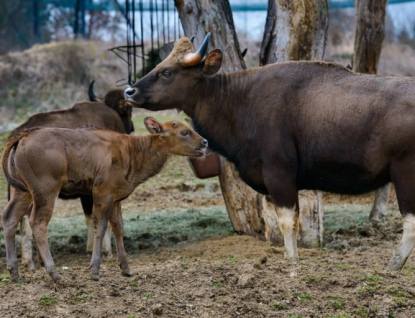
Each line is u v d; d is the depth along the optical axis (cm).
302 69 1327
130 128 1881
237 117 1362
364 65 2142
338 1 4800
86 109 1756
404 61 4712
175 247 1723
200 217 2056
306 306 1071
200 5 1695
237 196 1781
